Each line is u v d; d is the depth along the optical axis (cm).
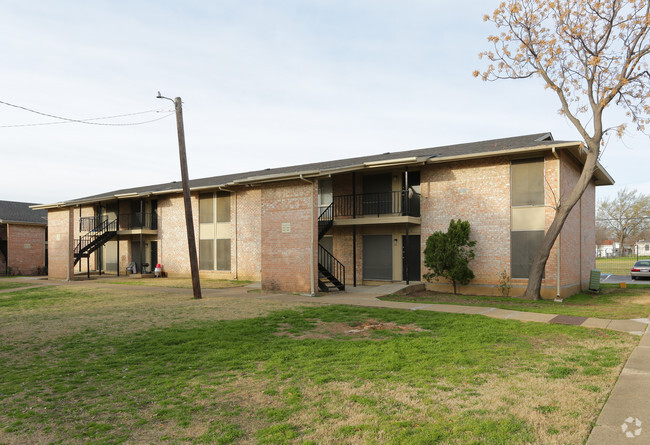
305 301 1400
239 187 2380
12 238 3288
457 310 1190
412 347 775
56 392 595
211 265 2506
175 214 2683
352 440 416
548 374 604
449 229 1652
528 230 1580
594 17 1362
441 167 1778
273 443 417
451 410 479
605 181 2162
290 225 1641
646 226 5647
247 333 926
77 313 1251
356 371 640
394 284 1794
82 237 2962
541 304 1358
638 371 604
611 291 1869
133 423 484
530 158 1584
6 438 453
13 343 888
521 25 1475
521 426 428
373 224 1964
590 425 424
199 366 706
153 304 1409
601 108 1381
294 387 580
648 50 1314
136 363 735
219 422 477
